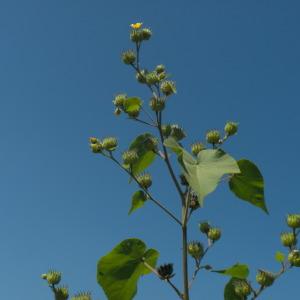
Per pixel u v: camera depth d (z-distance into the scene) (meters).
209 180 0.62
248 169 0.75
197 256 0.75
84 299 0.67
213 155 0.64
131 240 0.75
